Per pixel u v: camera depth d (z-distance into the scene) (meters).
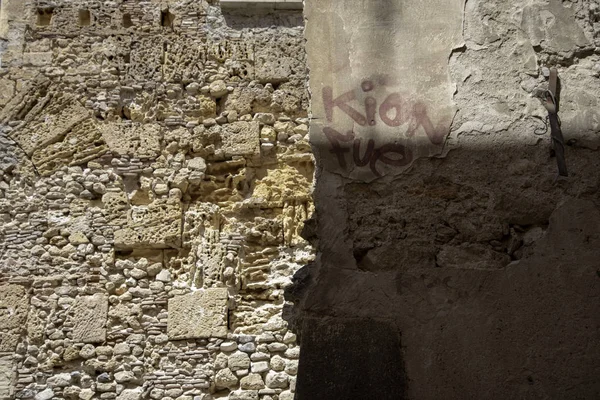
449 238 3.54
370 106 3.71
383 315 3.41
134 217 8.37
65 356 7.77
